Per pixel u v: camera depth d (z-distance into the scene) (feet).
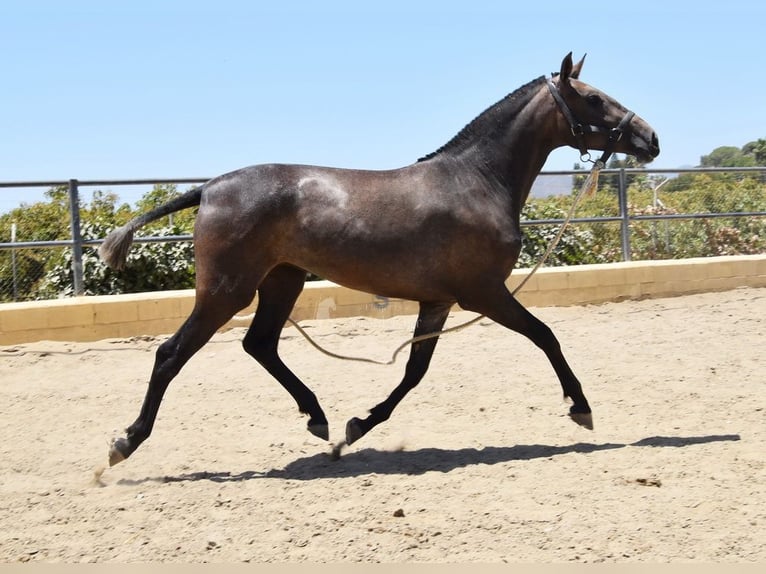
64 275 36.17
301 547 14.14
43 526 15.48
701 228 45.03
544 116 20.06
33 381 27.91
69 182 33.94
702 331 33.22
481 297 19.27
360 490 16.90
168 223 38.73
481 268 19.16
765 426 20.52
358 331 34.09
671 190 44.68
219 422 23.11
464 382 26.68
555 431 21.17
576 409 19.69
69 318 32.60
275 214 18.61
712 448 18.69
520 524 14.62
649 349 30.50
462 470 17.92
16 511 16.30
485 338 33.27
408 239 18.75
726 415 21.70
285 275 20.13
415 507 15.74
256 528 15.02
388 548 13.85
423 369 20.07
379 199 18.85
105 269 36.50
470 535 14.26
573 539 13.88
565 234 43.50
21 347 31.58
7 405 25.18
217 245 18.47
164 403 25.14
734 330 33.19
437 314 20.01
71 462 19.84
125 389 26.76
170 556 13.91
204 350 31.81
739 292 41.34
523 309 19.45
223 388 26.73
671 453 18.42
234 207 18.54
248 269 18.62
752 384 24.91
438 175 19.33
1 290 35.42
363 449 20.26
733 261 41.88
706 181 45.03
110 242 19.02
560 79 20.07
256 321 20.40
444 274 19.06
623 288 39.83
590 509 15.19
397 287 19.11
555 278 38.68
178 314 33.78
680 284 40.88
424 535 14.29
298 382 20.22
